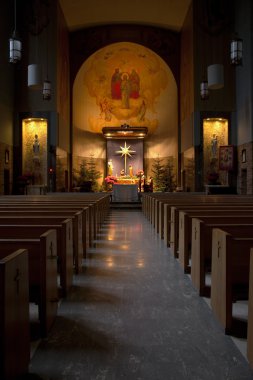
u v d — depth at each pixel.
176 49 26.06
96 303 4.14
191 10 22.06
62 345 3.09
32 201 9.19
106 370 2.69
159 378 2.59
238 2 20.72
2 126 19.69
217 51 21.59
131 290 4.64
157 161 25.92
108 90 27.47
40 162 22.03
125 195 21.44
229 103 21.59
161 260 6.45
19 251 2.61
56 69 21.39
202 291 4.41
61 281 4.35
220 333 3.34
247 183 19.61
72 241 4.93
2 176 19.75
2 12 19.44
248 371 2.69
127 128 26.00
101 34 25.81
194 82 21.58
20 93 21.64
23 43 21.53
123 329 3.42
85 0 22.47
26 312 2.68
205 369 2.71
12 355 2.37
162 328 3.44
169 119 26.84
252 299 2.74
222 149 21.06
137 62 27.08
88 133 27.12
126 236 9.34
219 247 3.60
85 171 25.44
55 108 21.44
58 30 21.84
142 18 25.03
